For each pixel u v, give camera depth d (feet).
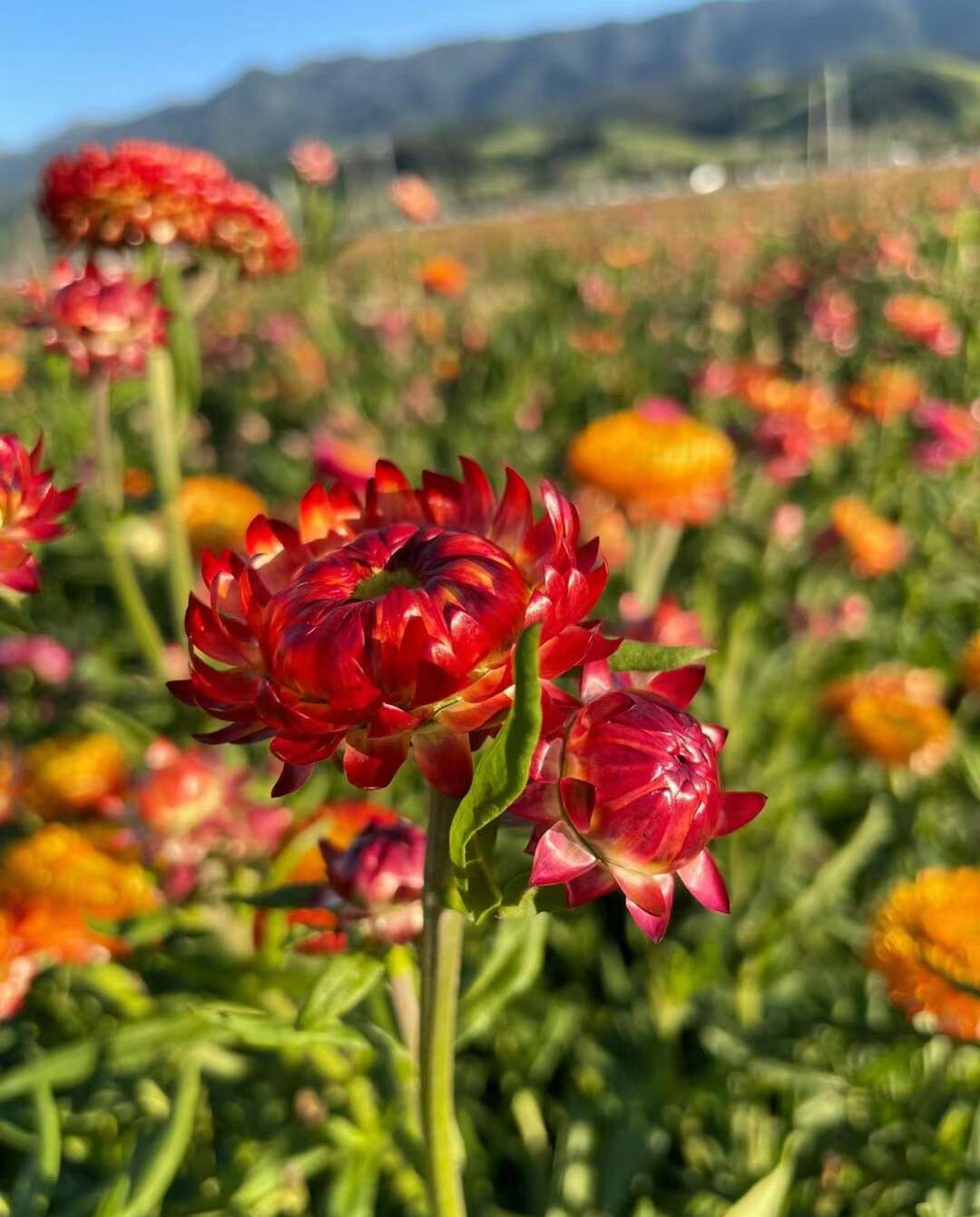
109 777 0.98
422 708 0.45
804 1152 0.90
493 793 0.41
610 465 1.35
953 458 1.73
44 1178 0.77
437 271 2.84
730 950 1.11
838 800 1.31
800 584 1.61
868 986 1.01
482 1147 1.00
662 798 0.47
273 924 0.83
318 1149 0.86
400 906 0.60
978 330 2.35
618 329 2.95
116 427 2.13
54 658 1.31
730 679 1.26
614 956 1.17
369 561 0.49
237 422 2.44
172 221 1.21
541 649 0.46
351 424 2.10
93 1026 1.02
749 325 3.03
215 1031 0.79
